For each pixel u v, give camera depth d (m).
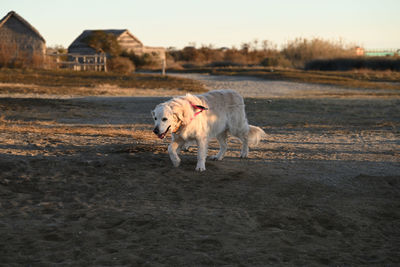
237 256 4.50
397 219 5.84
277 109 20.06
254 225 5.40
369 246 4.96
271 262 4.41
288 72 49.72
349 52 72.50
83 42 57.53
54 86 27.83
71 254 4.45
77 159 8.17
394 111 20.12
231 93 8.46
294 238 5.08
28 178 6.93
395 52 82.81
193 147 9.98
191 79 40.84
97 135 11.41
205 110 7.77
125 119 15.98
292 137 12.71
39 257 4.36
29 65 46.12
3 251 4.44
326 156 9.69
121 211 5.70
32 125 13.08
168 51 89.56
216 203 6.17
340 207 6.18
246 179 7.38
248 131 8.88
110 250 4.56
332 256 4.63
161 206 5.97
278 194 6.65
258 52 86.94
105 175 7.29
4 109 15.98
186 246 4.70
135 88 29.45
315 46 71.00
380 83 39.44
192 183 7.05
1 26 46.66
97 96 23.22
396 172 8.29
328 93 29.91
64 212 5.66
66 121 14.68
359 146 11.27
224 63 70.88
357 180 7.58
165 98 22.66
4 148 8.84
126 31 63.75
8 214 5.49
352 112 19.62
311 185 7.16
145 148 9.27
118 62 52.50
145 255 4.46
